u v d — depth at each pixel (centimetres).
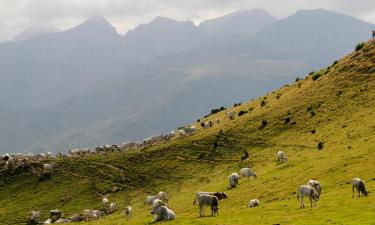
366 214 4675
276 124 12050
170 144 13538
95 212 9612
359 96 11375
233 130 12756
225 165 10962
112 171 12731
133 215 8606
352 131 9412
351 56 14012
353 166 7069
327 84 12975
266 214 5419
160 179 11556
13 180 13238
